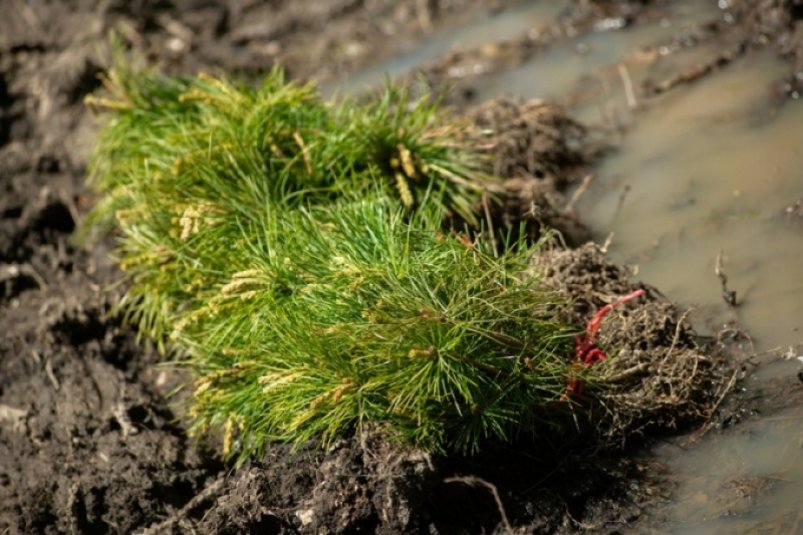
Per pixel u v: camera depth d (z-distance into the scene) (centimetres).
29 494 567
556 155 713
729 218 635
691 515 482
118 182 713
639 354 537
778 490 480
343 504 507
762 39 775
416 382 500
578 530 493
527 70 834
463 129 674
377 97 828
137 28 941
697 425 524
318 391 520
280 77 697
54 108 848
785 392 524
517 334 517
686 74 768
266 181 621
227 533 516
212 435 582
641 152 715
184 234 579
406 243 533
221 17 974
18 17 950
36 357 655
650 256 626
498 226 647
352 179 626
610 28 859
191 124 692
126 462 570
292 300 542
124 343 661
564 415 528
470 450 519
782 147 674
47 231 766
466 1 960
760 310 570
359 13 980
